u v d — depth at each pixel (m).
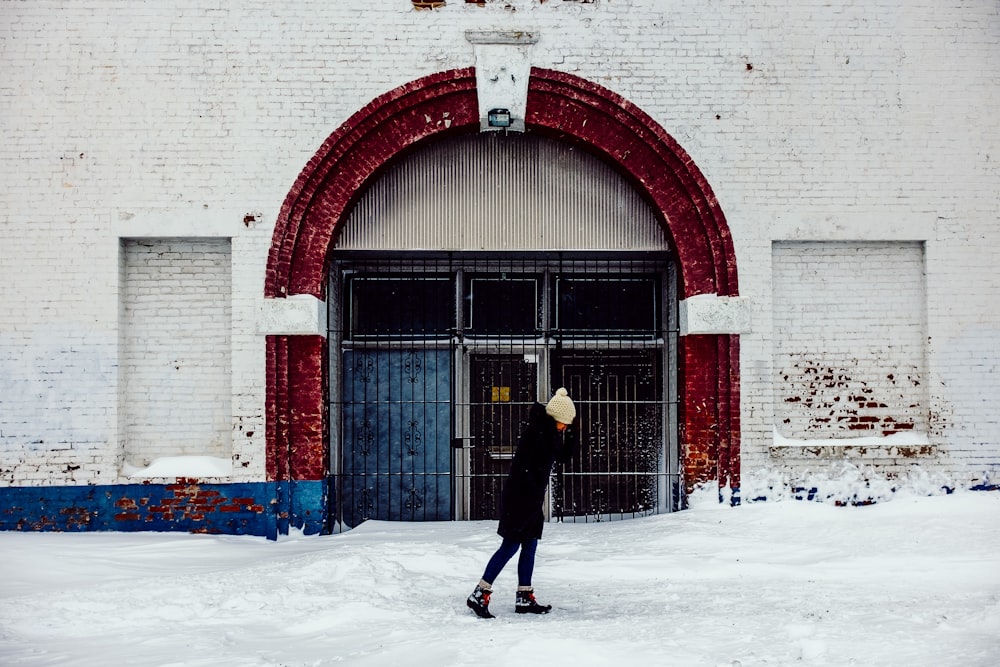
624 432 10.80
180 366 9.76
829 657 4.84
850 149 9.94
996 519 8.84
